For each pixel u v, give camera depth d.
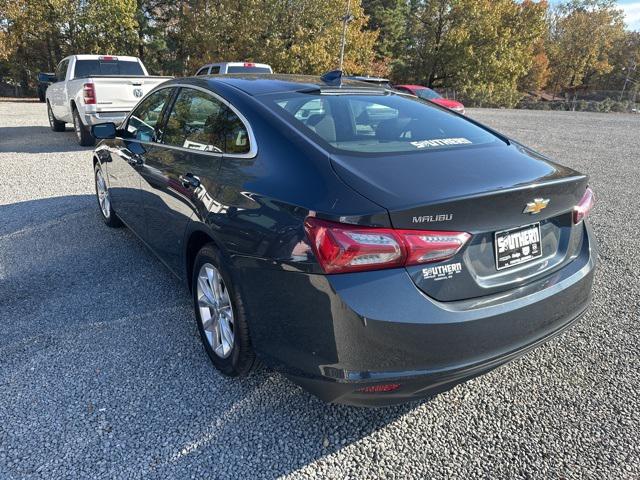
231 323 2.48
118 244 4.52
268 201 2.08
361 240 1.77
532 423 2.38
